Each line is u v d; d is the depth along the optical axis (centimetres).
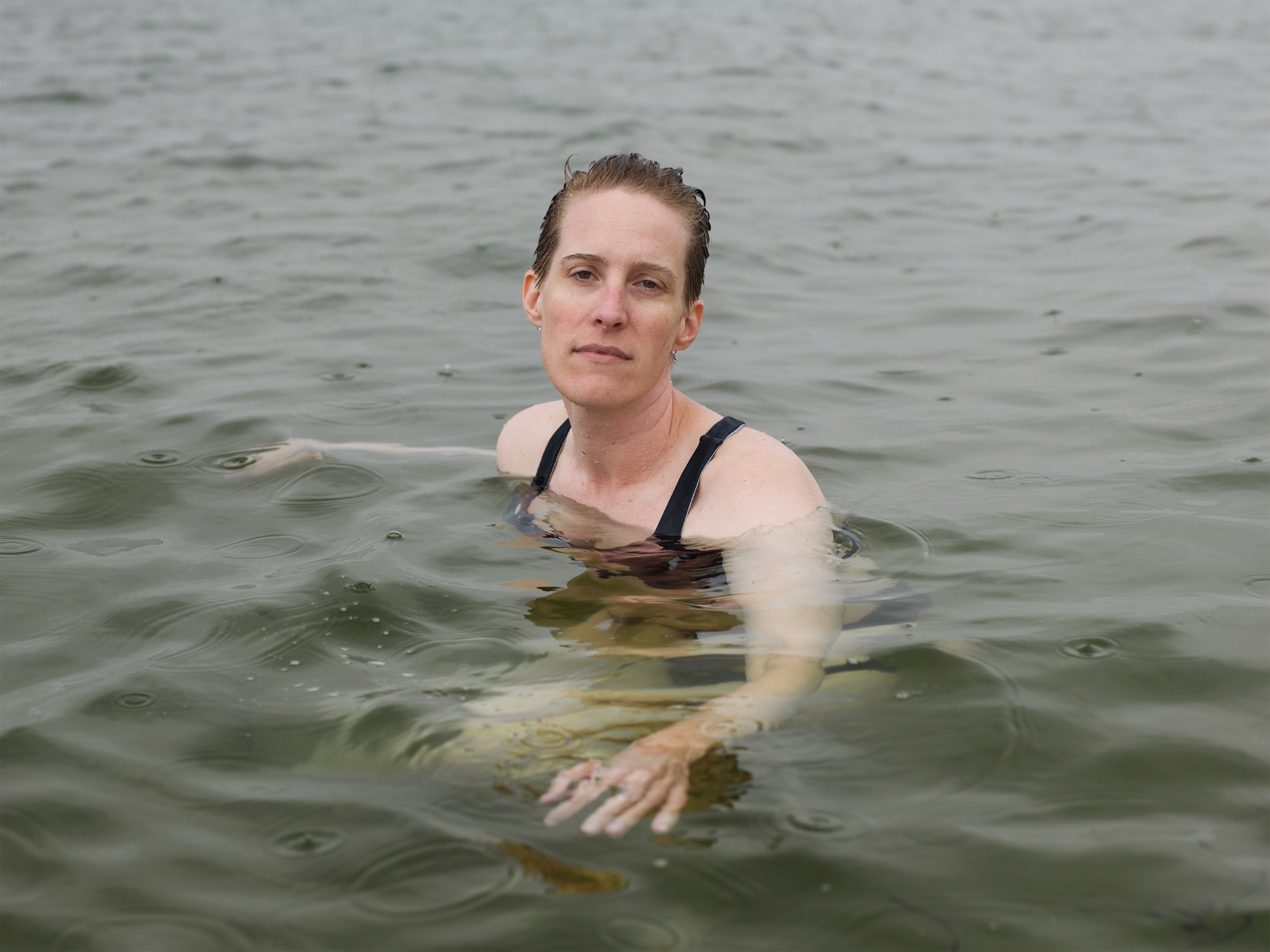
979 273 573
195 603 242
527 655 217
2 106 1042
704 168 838
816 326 495
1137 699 200
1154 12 1930
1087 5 2048
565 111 1051
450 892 154
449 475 319
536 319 279
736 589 243
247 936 147
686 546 262
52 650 224
